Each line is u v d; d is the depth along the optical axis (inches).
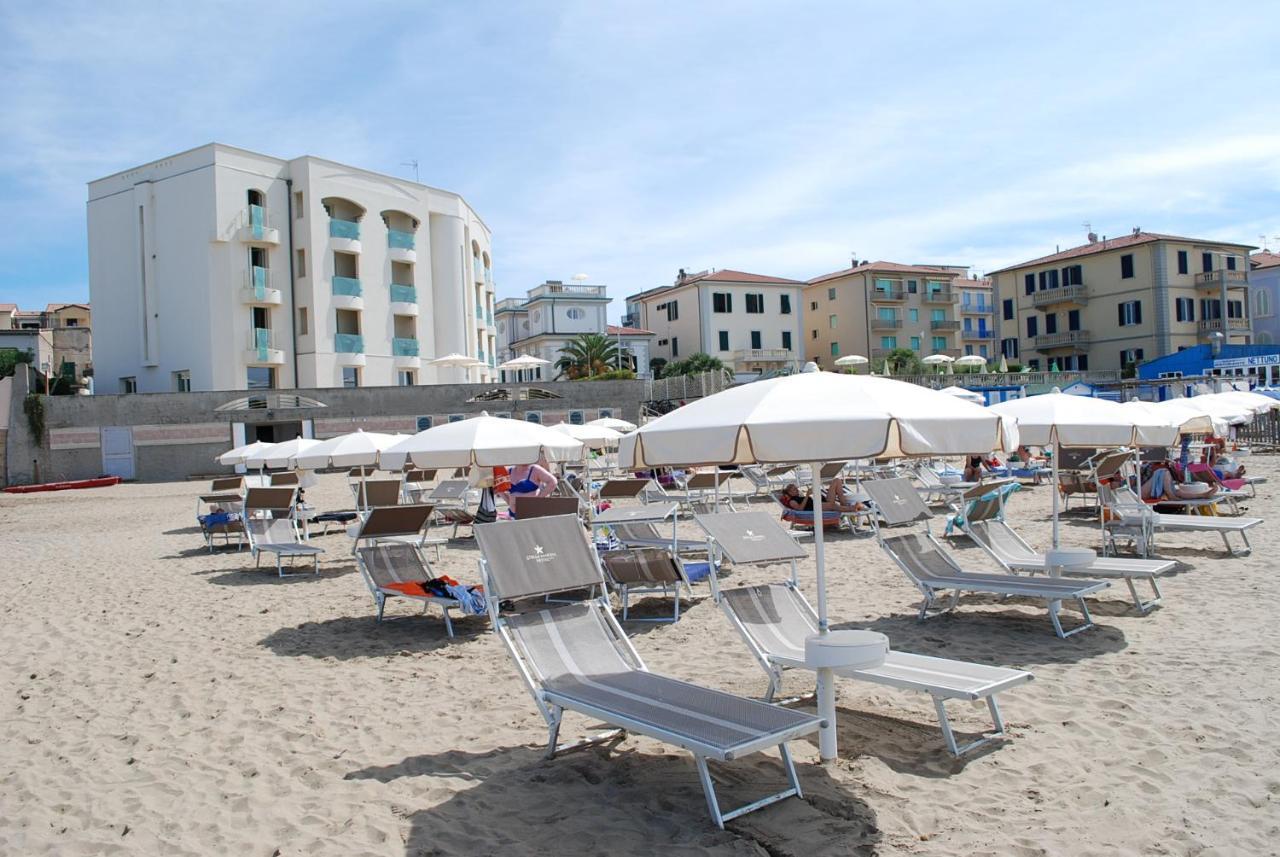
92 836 169.3
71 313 3065.9
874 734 204.8
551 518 226.7
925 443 168.4
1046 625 302.2
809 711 222.4
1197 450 917.8
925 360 2022.6
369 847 159.9
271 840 164.7
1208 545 446.0
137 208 1774.1
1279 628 281.3
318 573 472.7
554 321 2603.3
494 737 214.7
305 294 1772.9
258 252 1756.9
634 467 190.7
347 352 1801.2
